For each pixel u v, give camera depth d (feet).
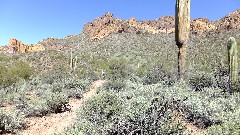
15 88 59.82
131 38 328.08
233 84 41.83
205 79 44.98
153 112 17.66
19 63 81.87
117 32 372.38
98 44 317.01
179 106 26.12
